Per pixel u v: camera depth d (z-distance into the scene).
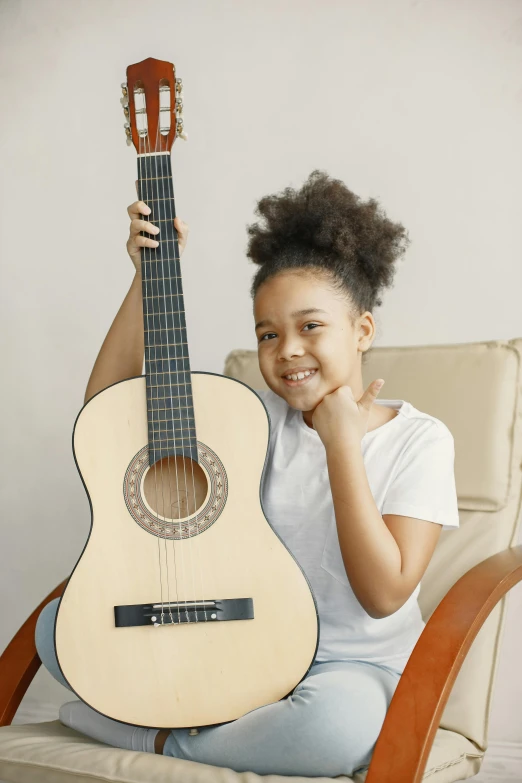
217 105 2.47
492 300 2.25
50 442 2.56
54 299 2.57
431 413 1.66
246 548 1.19
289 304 1.34
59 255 2.57
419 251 2.30
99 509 1.22
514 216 2.23
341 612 1.31
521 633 2.16
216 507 1.22
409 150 2.32
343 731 1.05
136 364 1.55
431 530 1.28
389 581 1.19
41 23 2.59
